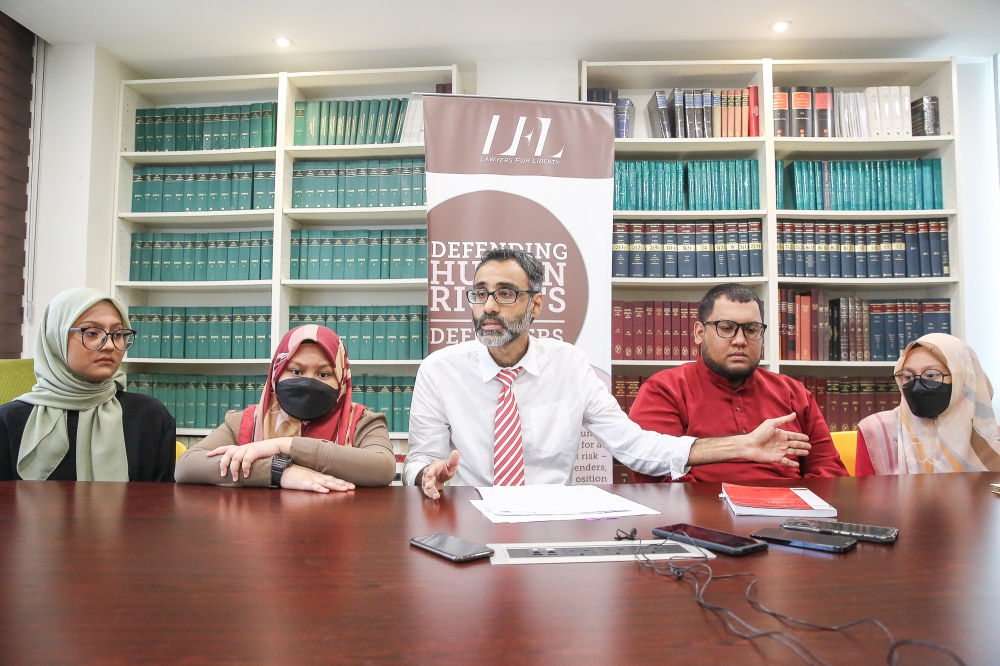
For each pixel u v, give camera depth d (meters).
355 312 3.20
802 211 3.05
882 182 3.11
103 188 3.29
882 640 0.56
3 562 0.78
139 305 3.45
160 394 3.24
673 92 3.17
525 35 3.15
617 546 0.88
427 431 1.88
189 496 1.25
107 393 1.85
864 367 3.31
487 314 1.82
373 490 1.34
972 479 1.51
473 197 2.55
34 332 3.16
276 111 3.29
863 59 3.19
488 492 1.29
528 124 2.60
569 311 2.56
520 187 2.57
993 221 3.33
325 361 1.62
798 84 3.36
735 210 3.09
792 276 3.06
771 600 0.66
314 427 1.64
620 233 3.11
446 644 0.55
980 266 3.33
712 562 0.81
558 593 0.69
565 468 1.91
